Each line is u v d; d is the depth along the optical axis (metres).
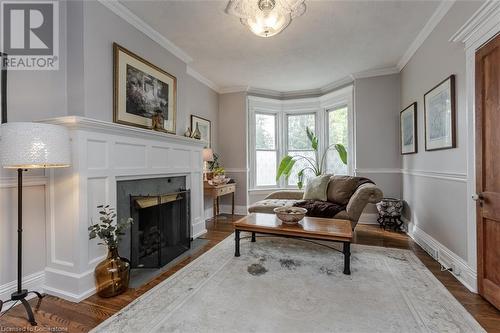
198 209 3.48
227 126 5.03
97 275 1.89
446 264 2.34
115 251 1.97
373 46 3.21
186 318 1.59
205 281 2.09
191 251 2.84
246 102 4.92
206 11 2.44
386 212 3.71
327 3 2.31
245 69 4.00
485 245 1.79
